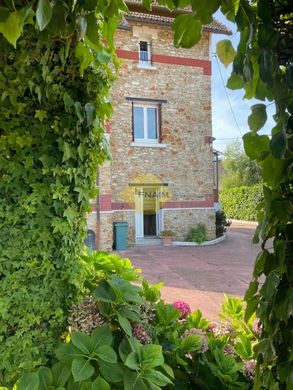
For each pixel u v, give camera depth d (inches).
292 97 38.4
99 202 418.3
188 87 485.4
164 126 474.6
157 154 472.7
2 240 68.3
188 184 488.4
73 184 75.7
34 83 68.5
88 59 64.7
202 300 235.0
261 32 39.1
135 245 465.7
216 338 76.7
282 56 41.8
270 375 45.1
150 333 69.8
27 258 69.8
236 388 64.4
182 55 481.4
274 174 42.8
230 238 563.5
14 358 66.9
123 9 54.2
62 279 73.4
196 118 490.0
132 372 58.0
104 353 58.1
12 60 66.4
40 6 36.4
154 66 468.8
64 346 60.2
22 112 70.7
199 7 40.3
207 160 496.7
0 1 40.1
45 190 71.7
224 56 48.9
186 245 478.6
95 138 81.5
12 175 69.7
